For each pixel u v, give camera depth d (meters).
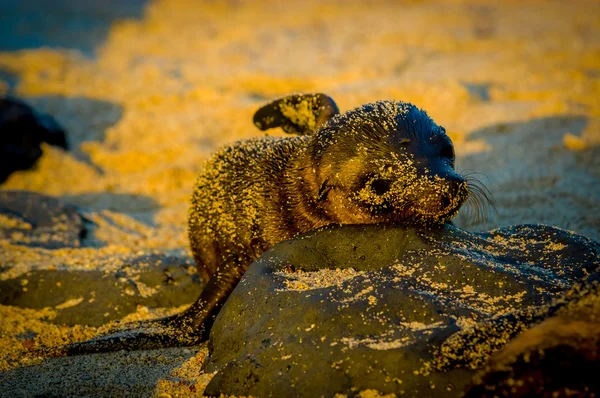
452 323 14.02
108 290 22.94
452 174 17.09
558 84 50.62
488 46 66.81
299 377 14.09
